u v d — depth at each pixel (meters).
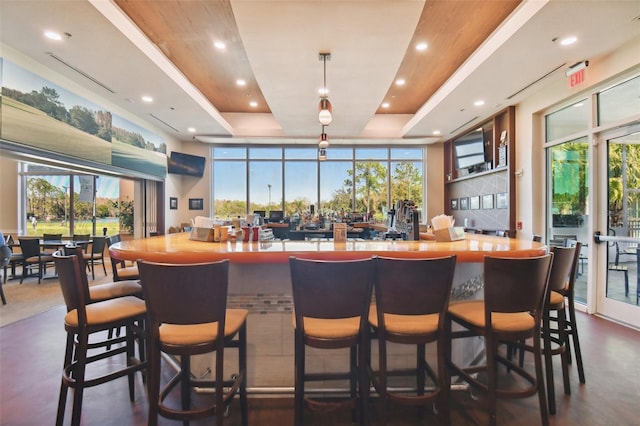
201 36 3.85
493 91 4.50
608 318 3.48
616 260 3.43
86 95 4.50
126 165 5.48
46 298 4.42
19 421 1.79
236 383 1.60
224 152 8.30
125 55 3.51
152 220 6.80
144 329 2.02
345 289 1.37
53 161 4.07
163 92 4.62
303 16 2.77
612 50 3.30
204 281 1.31
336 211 8.25
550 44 3.20
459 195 7.43
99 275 6.06
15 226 7.56
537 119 4.71
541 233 4.67
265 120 7.30
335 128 6.61
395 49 3.33
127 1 3.16
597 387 2.10
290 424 1.76
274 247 1.95
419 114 6.01
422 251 1.76
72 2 2.63
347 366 2.07
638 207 3.23
